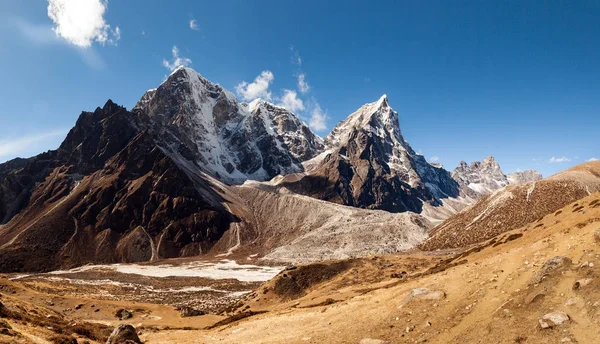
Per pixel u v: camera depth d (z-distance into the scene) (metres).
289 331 37.78
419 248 181.25
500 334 23.23
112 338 37.53
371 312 35.12
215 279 190.62
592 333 20.02
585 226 33.31
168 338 47.91
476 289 30.69
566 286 24.78
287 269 108.69
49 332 35.31
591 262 25.64
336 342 29.84
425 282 38.00
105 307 82.81
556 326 21.56
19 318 38.94
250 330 43.59
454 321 26.97
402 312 31.67
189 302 127.69
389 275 94.94
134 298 134.88
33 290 94.06
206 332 51.19
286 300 94.75
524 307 24.84
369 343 27.31
